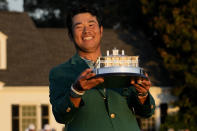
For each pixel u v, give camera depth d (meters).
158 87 37.53
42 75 37.03
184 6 35.59
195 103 35.53
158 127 37.03
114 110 5.90
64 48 40.62
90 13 6.21
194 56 34.69
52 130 33.25
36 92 35.69
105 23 53.75
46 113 38.03
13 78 36.25
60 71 6.15
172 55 36.09
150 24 38.34
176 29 35.12
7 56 38.41
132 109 6.08
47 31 42.75
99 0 56.78
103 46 41.03
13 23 41.38
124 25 49.78
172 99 37.81
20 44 39.69
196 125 34.66
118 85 5.74
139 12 46.69
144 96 5.84
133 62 5.73
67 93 5.59
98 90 5.94
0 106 35.03
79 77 5.36
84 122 5.86
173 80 38.19
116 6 50.47
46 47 40.06
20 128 35.34
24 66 37.75
